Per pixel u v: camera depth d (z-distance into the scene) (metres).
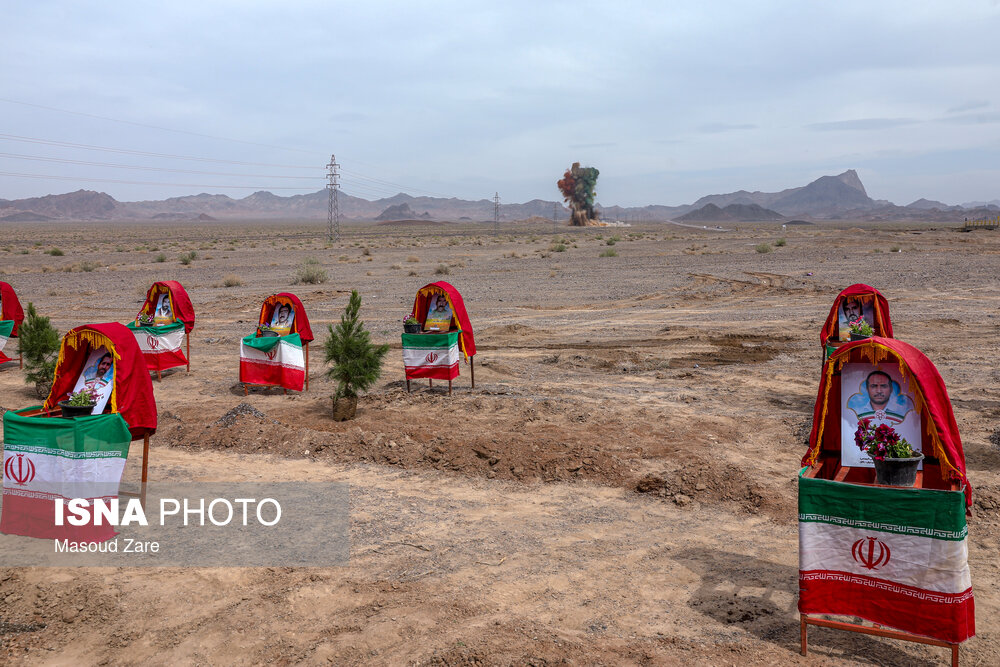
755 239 93.19
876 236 89.69
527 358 17.58
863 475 5.58
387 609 5.50
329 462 9.55
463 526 7.32
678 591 5.84
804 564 4.94
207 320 26.64
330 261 60.59
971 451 9.25
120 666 4.80
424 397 12.90
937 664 4.75
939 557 4.57
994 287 29.55
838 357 5.50
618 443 9.91
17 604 5.63
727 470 8.41
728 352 17.97
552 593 5.80
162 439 10.66
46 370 13.72
